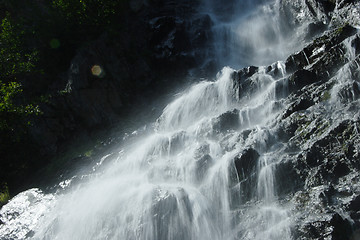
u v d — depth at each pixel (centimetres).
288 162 859
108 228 870
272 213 771
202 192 888
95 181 1136
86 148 1423
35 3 1839
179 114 1418
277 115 1080
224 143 1035
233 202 852
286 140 975
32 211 1090
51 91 1545
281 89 1192
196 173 934
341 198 731
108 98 1600
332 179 797
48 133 1449
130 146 1309
